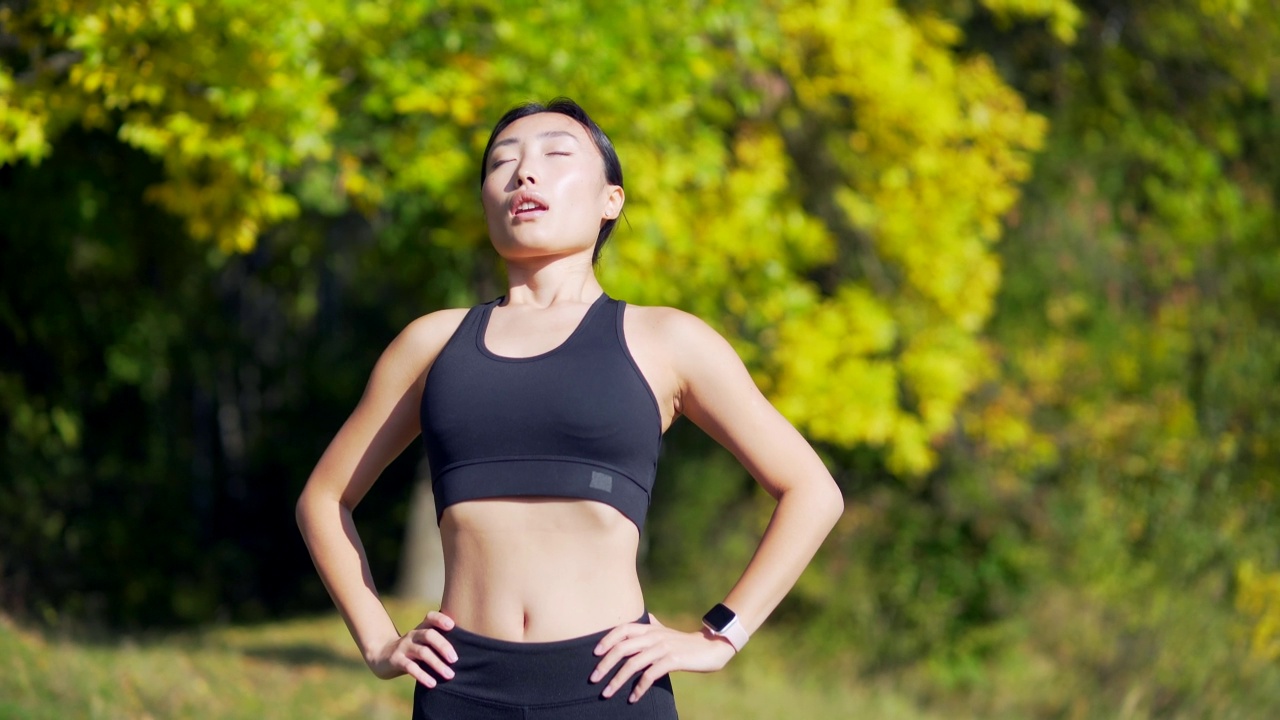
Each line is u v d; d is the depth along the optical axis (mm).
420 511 13359
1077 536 11180
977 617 11578
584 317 2443
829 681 10922
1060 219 11688
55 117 5918
